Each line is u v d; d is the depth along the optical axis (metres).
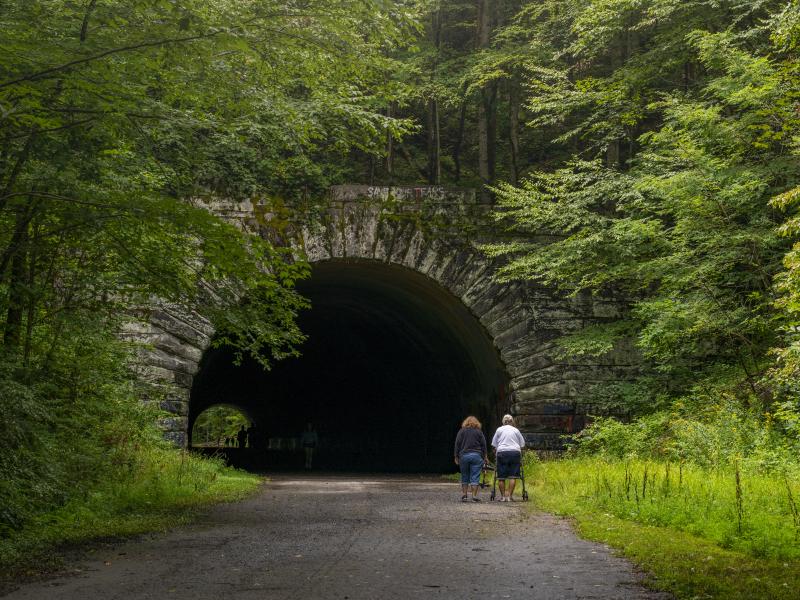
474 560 8.69
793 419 15.79
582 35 23.69
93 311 13.61
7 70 9.66
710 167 19.05
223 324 13.17
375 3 11.38
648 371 24.53
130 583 7.47
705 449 16.84
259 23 11.26
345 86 13.83
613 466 18.00
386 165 32.53
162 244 11.87
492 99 30.73
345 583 7.45
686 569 7.88
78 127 10.47
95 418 15.04
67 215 10.68
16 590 7.17
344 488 19.92
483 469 16.91
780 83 19.19
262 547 9.62
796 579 7.32
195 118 11.75
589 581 7.52
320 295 32.12
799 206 18.17
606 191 22.42
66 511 11.62
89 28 10.45
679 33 22.19
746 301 20.56
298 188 23.94
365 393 43.38
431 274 24.56
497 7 31.64
